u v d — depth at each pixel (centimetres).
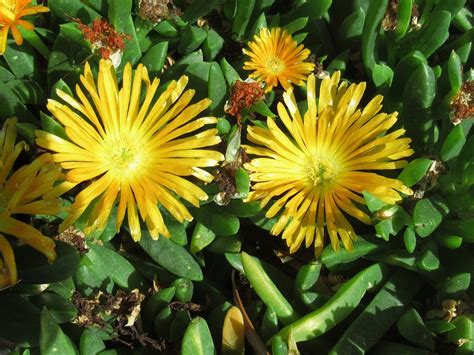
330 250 13
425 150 14
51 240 11
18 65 14
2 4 12
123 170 12
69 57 14
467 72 15
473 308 13
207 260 14
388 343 13
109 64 12
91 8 14
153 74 14
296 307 13
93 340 12
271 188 13
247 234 15
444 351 13
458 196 14
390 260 13
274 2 17
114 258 13
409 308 13
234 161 13
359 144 13
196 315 13
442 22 15
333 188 13
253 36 15
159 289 13
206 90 14
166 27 15
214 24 16
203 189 13
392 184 12
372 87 16
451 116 14
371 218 13
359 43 16
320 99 13
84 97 12
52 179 11
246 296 14
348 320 13
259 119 15
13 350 12
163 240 13
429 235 14
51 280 12
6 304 12
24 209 11
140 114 13
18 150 12
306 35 15
